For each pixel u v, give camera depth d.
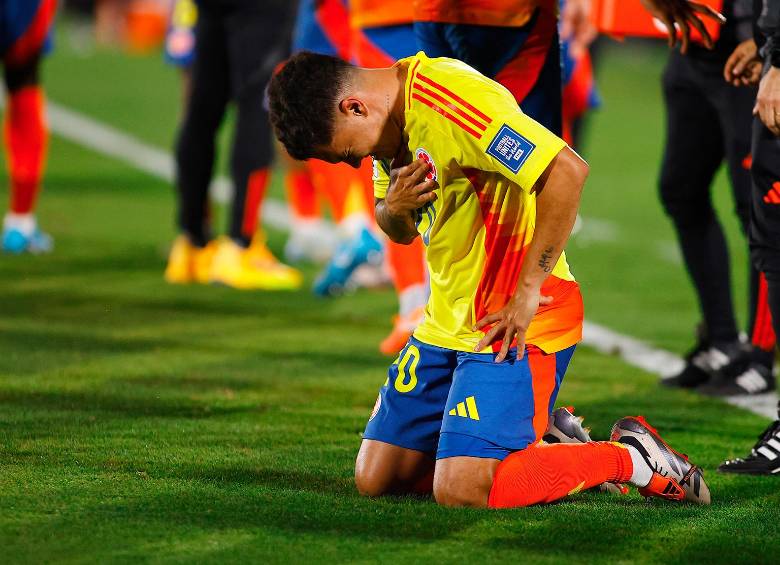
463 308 11.98
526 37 14.86
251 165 24.25
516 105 11.09
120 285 24.12
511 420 11.62
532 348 11.74
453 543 10.59
